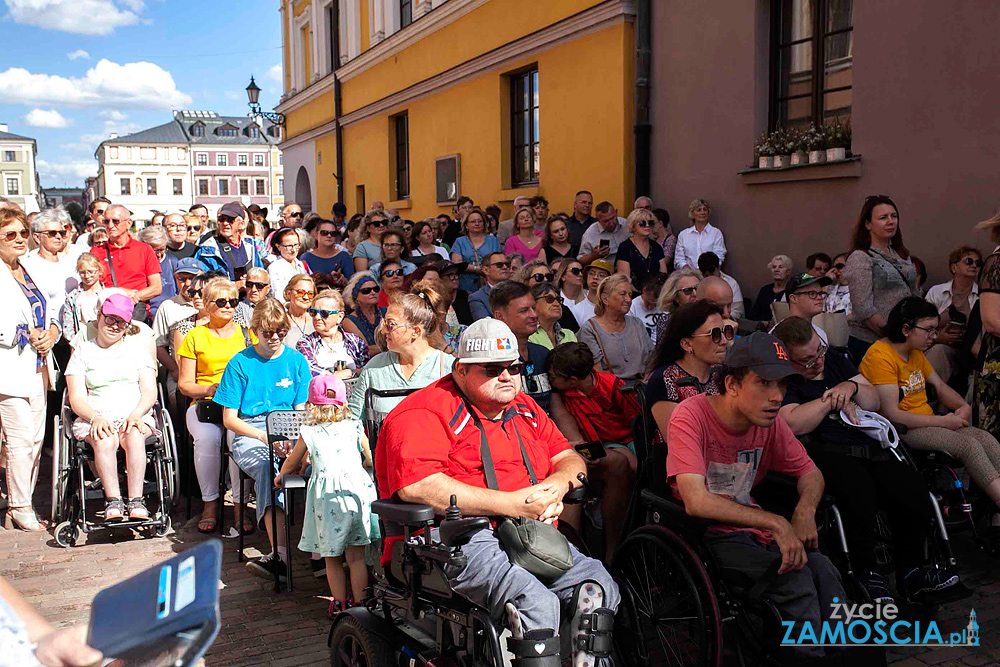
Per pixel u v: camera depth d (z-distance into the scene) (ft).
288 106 80.69
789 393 15.15
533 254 33.27
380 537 14.37
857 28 25.36
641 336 19.84
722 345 13.92
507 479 11.55
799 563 11.12
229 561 18.07
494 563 10.59
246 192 286.66
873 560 13.73
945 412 17.81
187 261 27.55
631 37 33.68
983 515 17.16
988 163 22.11
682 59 31.68
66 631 5.73
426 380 15.48
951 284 22.07
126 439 19.06
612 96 34.50
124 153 276.82
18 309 19.63
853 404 14.75
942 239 23.43
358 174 65.16
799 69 28.02
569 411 17.03
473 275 30.94
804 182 27.32
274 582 16.70
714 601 11.10
